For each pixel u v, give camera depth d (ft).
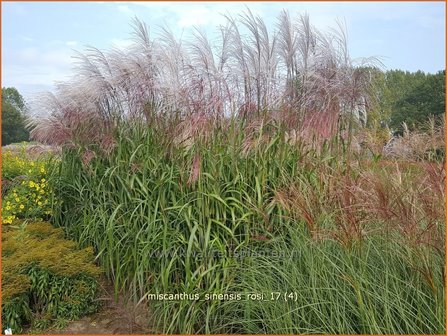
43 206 21.80
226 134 16.06
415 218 11.02
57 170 21.98
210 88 16.20
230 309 13.07
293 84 17.22
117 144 18.19
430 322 10.57
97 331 14.05
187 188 15.28
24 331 14.16
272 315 12.01
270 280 12.85
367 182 12.57
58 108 20.39
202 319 13.33
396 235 12.13
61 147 21.35
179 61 16.88
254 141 15.55
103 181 18.54
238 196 15.10
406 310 11.03
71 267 15.02
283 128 16.34
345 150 16.70
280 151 15.89
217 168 15.17
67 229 20.07
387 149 17.20
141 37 18.01
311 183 15.10
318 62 17.15
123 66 17.74
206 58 16.39
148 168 16.35
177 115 16.79
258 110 16.65
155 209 15.06
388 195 11.05
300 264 12.74
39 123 20.56
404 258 11.56
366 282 10.96
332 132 16.63
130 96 18.62
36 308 14.80
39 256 14.98
